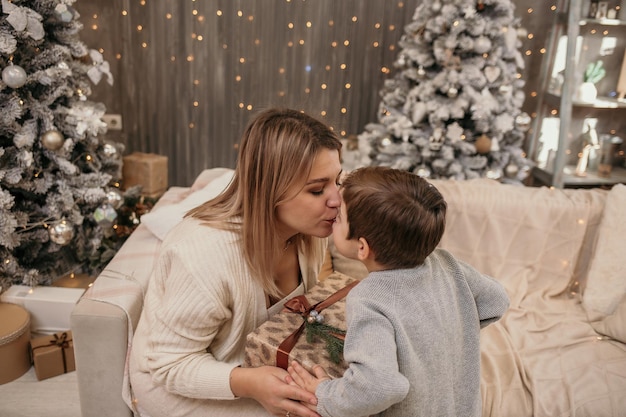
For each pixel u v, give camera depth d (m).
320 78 3.82
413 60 3.17
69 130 2.29
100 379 1.42
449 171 3.05
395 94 3.32
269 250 1.15
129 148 3.82
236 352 1.25
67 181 2.32
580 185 3.85
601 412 1.49
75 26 2.25
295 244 1.31
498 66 3.02
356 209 0.97
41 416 1.85
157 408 1.24
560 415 1.48
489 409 1.50
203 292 1.09
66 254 2.53
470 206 2.04
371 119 3.95
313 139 1.07
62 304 2.12
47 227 2.29
